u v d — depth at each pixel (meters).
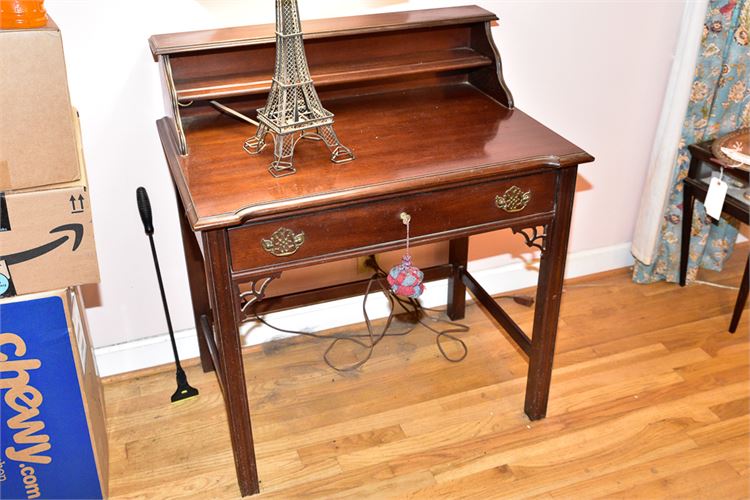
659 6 2.05
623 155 2.28
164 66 1.46
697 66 2.05
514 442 1.76
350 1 1.77
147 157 1.76
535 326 1.69
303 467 1.69
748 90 2.11
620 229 2.42
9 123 1.20
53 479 1.54
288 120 1.35
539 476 1.66
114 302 1.91
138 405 1.89
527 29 1.95
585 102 2.14
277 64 1.34
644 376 1.97
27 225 1.28
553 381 1.96
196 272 1.85
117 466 1.71
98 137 1.70
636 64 2.12
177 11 1.64
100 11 1.57
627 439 1.76
